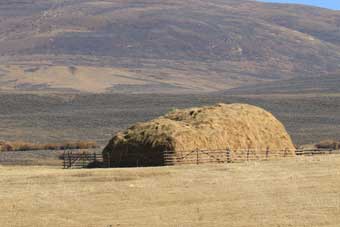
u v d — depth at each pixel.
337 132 198.75
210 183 66.75
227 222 51.72
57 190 64.31
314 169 74.19
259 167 76.62
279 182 66.94
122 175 71.31
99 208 57.47
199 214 54.56
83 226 51.56
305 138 182.88
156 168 77.25
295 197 60.03
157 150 86.94
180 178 69.44
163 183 67.12
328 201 58.19
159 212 55.59
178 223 51.75
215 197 60.75
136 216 54.41
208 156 87.25
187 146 87.12
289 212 54.47
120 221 52.88
